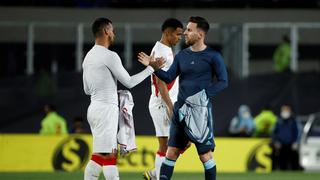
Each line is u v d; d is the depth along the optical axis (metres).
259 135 69.69
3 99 73.12
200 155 30.91
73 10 82.88
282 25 78.19
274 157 63.59
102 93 31.50
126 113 32.16
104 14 82.94
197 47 30.98
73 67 78.12
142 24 78.56
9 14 82.12
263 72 78.00
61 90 73.38
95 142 31.64
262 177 50.62
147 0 84.38
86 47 78.19
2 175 52.44
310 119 68.25
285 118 64.25
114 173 31.91
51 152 62.19
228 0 84.75
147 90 71.00
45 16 82.56
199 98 30.38
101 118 31.39
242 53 76.06
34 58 77.69
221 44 77.06
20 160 62.16
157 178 34.16
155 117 33.88
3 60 77.25
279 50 77.88
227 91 74.12
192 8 83.75
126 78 31.39
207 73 30.69
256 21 83.56
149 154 61.12
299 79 74.94
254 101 74.31
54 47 77.88
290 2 85.12
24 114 73.06
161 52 33.69
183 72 30.86
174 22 33.75
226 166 62.84
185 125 30.48
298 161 64.88
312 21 84.25
